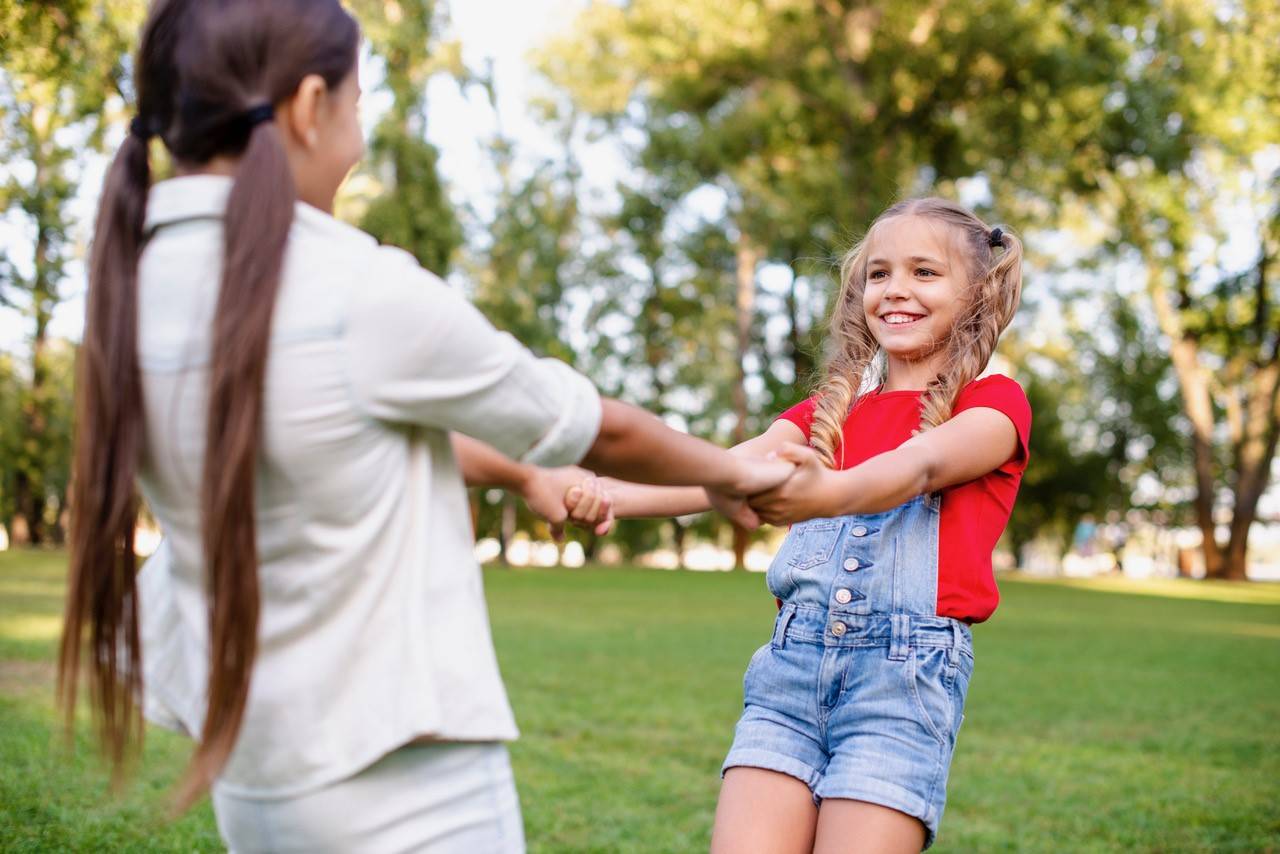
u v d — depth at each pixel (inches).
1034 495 1396.4
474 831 53.2
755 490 59.9
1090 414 1423.5
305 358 49.4
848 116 829.8
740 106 862.5
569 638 370.9
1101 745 219.0
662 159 918.4
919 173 863.1
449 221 741.9
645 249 1186.0
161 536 58.3
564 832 148.7
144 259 52.6
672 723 223.6
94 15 255.9
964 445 74.3
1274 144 973.2
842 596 78.0
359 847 51.3
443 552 53.7
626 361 1305.4
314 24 53.1
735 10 842.2
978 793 178.5
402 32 690.8
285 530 50.5
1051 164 903.7
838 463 85.9
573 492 78.4
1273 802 175.2
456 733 51.6
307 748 50.7
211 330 49.5
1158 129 896.3
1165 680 313.3
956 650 75.5
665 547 1518.2
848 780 73.2
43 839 131.4
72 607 51.6
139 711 53.2
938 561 76.9
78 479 51.8
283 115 52.8
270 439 49.3
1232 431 1184.8
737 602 571.2
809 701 78.2
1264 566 2070.6
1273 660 371.2
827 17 849.5
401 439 52.6
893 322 85.7
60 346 764.6
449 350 50.7
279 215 49.6
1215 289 1077.1
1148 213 1018.1
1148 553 1727.4
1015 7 800.3
